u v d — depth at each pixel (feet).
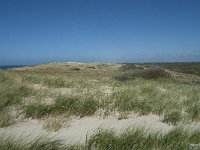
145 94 34.01
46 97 28.02
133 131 17.88
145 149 16.02
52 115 22.24
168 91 41.06
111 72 109.09
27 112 21.53
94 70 118.62
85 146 15.57
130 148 16.02
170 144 17.04
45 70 113.39
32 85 34.45
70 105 23.73
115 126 21.48
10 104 23.47
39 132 18.40
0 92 24.98
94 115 23.73
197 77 103.65
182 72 125.90
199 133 19.97
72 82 39.93
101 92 31.30
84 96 27.45
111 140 16.11
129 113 25.46
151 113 26.48
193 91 48.49
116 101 27.09
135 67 124.88
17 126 19.45
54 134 18.25
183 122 24.08
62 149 15.10
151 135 17.83
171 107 28.63
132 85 44.42
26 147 14.57
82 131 19.38
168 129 21.83
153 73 72.43
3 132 17.92
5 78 38.17
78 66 135.44
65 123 20.79
